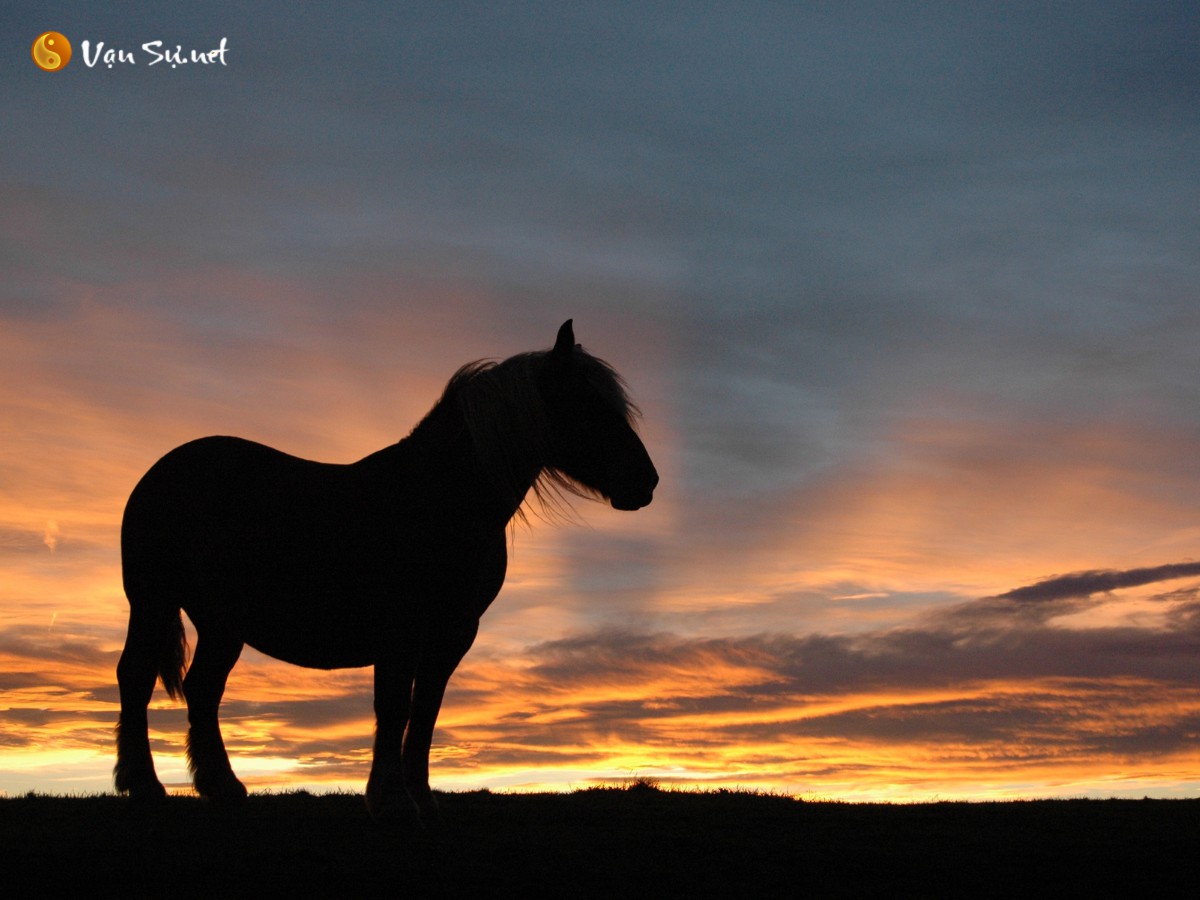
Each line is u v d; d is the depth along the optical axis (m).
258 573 7.29
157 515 7.71
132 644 7.66
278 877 6.07
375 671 6.91
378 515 7.00
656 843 7.49
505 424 6.93
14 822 7.44
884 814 9.29
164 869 6.14
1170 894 6.61
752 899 6.20
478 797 9.77
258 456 7.69
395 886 6.02
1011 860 7.33
